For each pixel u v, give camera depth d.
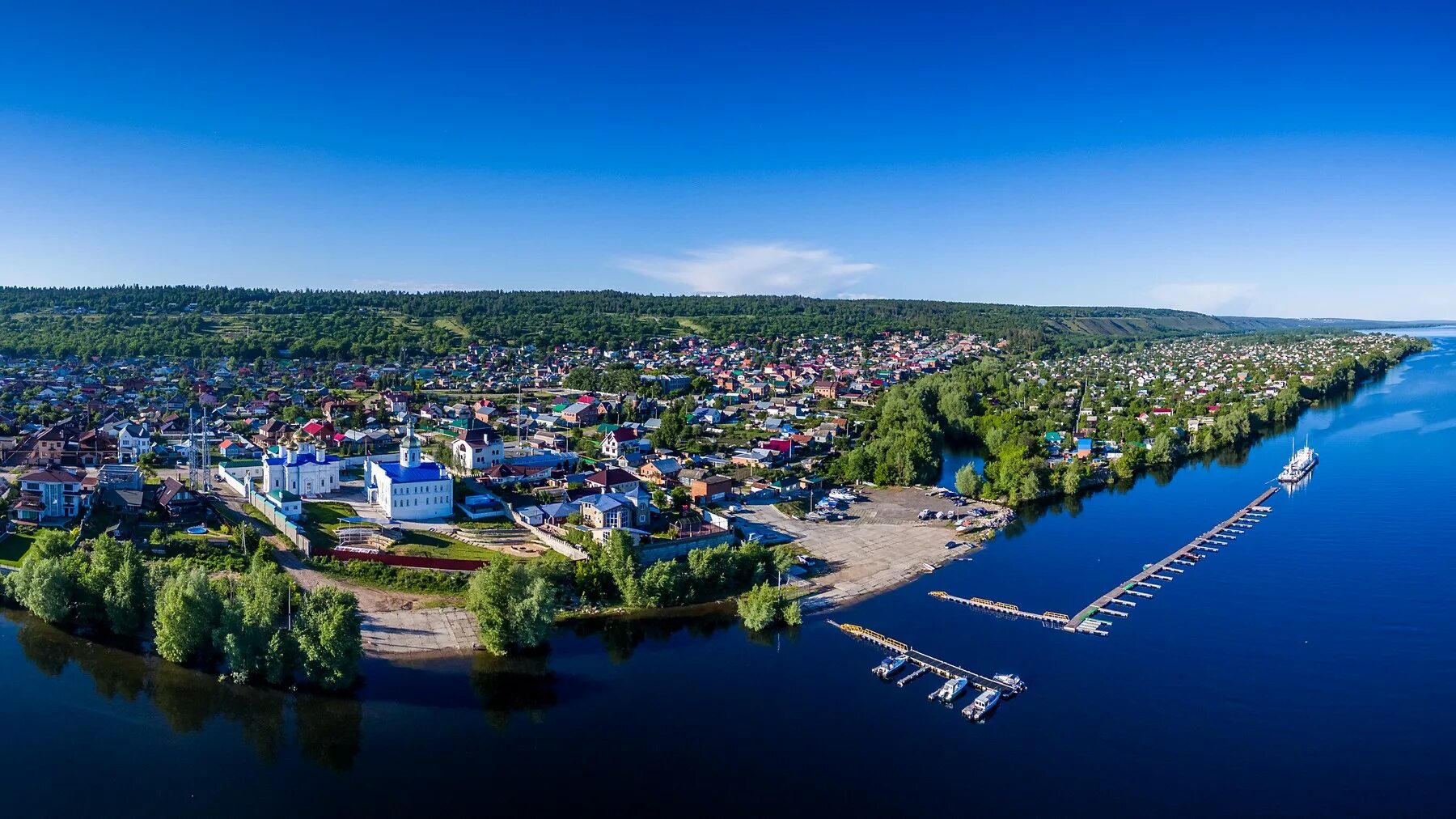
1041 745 114.00
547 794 101.75
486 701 123.31
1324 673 134.62
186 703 120.00
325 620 123.62
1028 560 191.38
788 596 160.00
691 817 98.12
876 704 124.19
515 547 179.12
